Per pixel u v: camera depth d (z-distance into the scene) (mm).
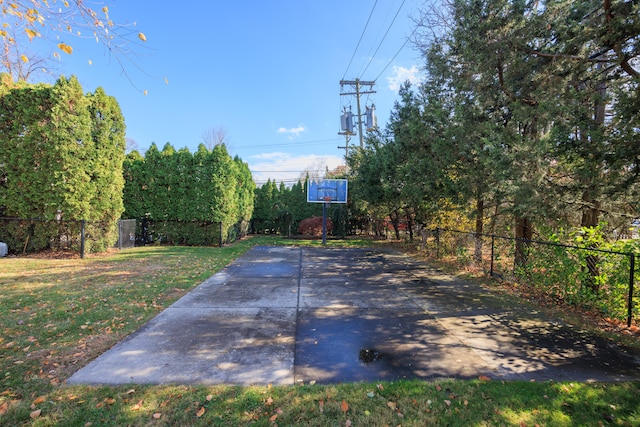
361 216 20125
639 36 3994
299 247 13516
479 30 5578
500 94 6383
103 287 5777
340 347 3566
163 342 3602
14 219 9219
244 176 17875
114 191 10570
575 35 4898
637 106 3656
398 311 4922
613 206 5555
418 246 12562
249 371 2980
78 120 9250
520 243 6539
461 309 5051
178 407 2398
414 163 8461
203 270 7656
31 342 3488
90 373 2883
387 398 2568
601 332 4090
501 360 3295
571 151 4316
